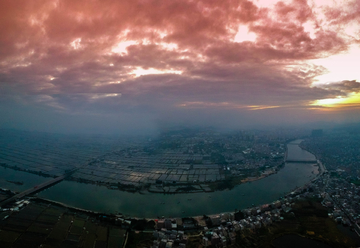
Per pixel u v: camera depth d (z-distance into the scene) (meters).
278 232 116.12
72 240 110.38
